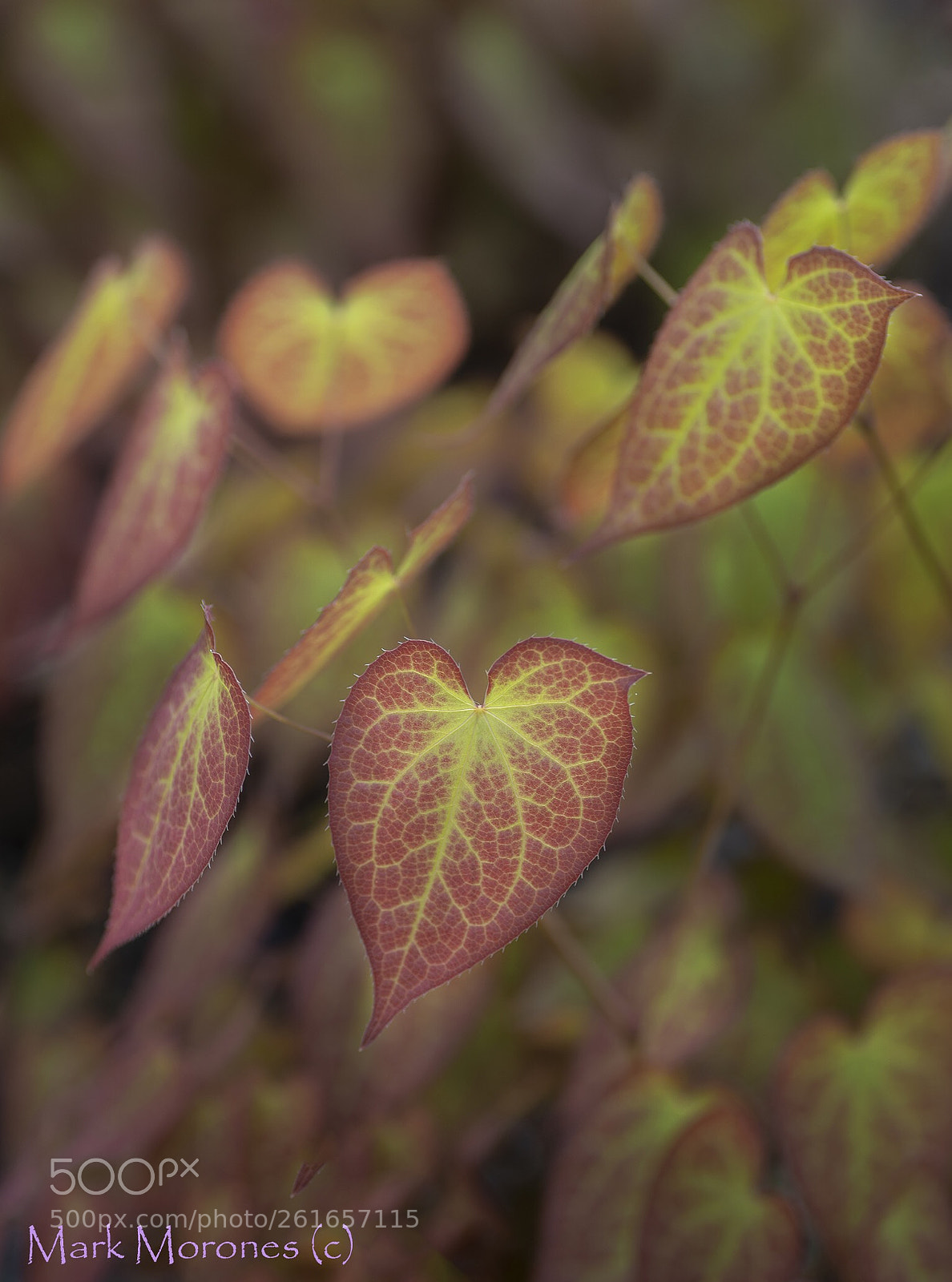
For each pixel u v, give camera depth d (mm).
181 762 379
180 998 495
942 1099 470
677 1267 455
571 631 557
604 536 401
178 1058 509
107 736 538
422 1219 496
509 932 366
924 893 548
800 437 395
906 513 485
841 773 522
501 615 575
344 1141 481
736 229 390
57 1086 557
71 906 589
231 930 499
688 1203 459
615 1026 485
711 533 546
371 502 672
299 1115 486
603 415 609
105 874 588
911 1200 462
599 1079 492
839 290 385
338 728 366
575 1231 471
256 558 627
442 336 503
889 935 540
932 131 423
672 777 546
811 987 533
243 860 517
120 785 533
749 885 576
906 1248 458
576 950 482
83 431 514
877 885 521
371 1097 482
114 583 459
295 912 641
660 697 550
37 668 674
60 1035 595
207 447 438
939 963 482
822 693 534
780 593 553
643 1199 472
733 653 540
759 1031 524
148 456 464
